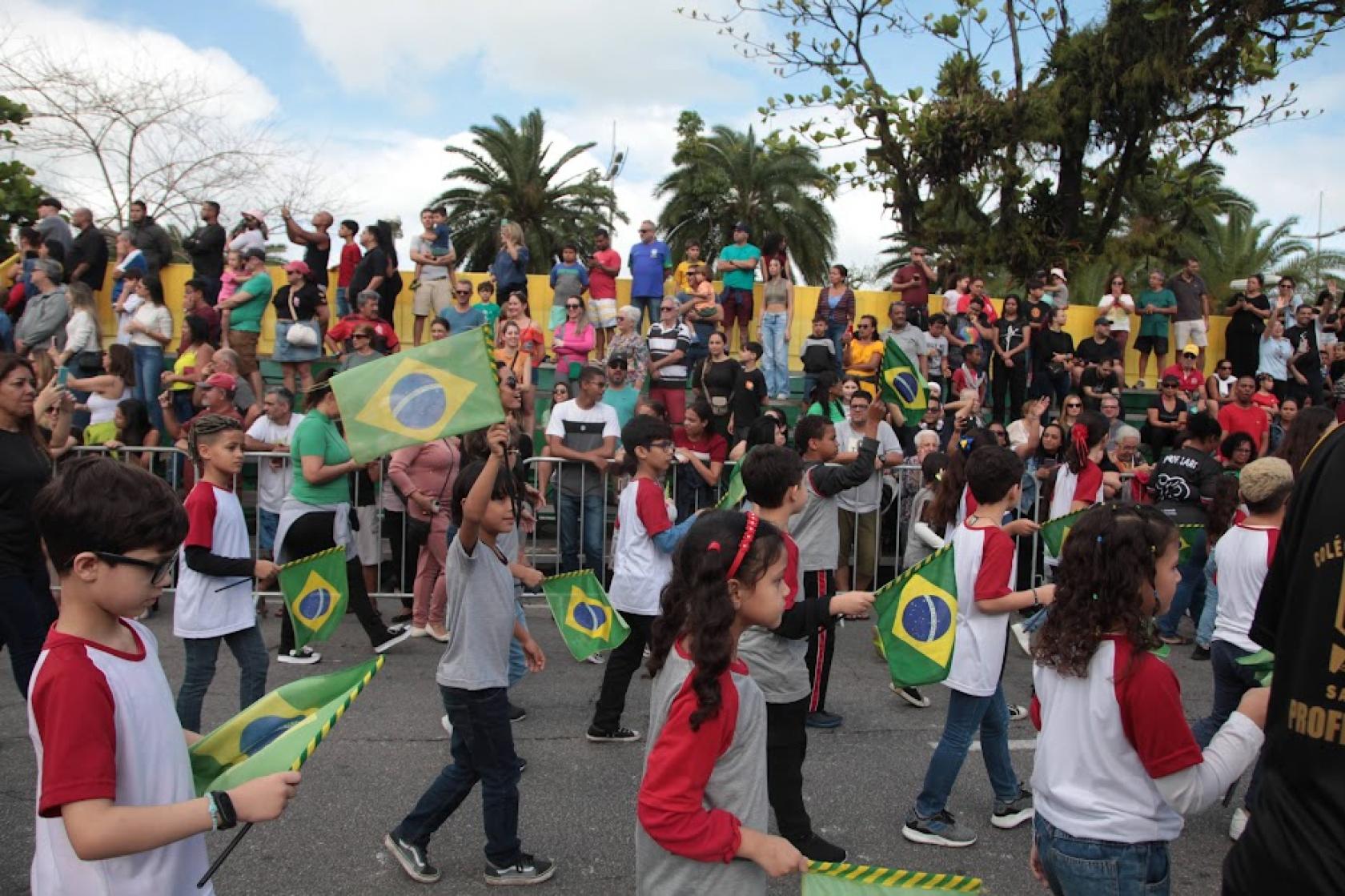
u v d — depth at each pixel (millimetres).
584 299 13109
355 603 7113
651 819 2311
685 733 2328
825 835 4707
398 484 7383
